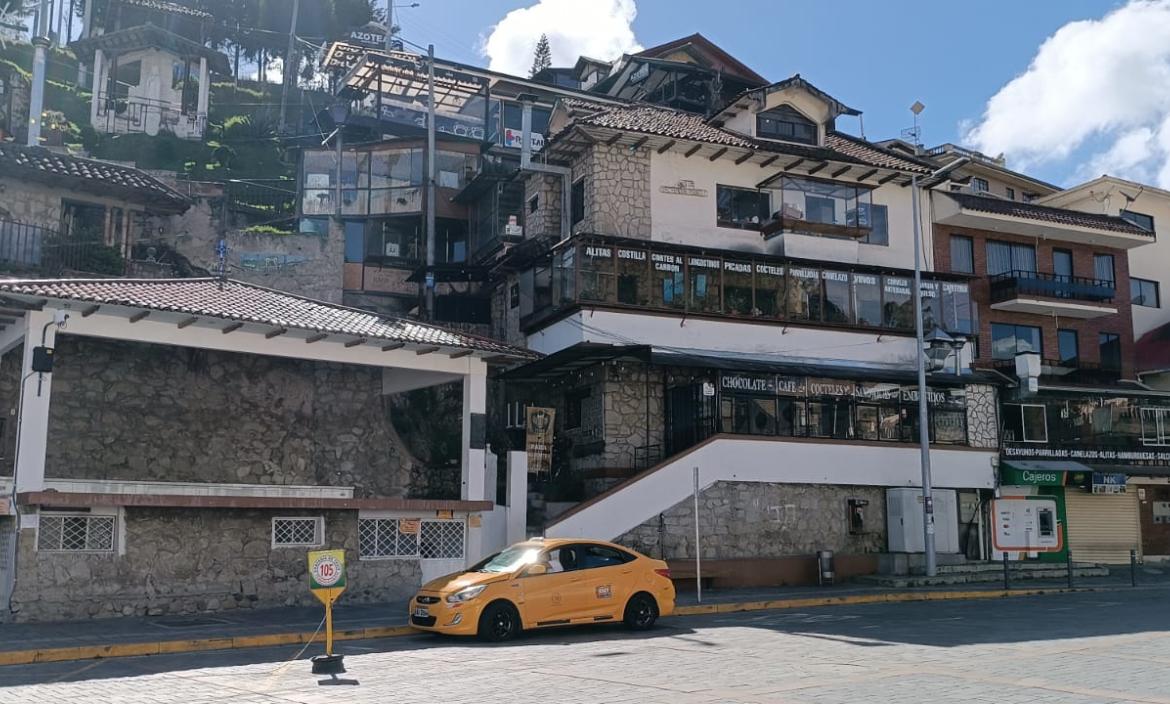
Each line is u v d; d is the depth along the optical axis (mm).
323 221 38062
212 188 33469
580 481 28000
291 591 19234
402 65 41844
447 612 15305
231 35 63281
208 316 18078
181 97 49500
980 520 30406
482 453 21750
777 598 22297
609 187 29531
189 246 32375
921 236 34438
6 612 16281
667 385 28062
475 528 21344
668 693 10633
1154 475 33188
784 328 29344
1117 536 33750
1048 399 32906
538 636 15992
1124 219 39250
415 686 11281
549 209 31844
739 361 27906
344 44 44906
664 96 49500
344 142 43594
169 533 18094
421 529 20891
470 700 10352
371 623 17031
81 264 26531
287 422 21828
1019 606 21312
